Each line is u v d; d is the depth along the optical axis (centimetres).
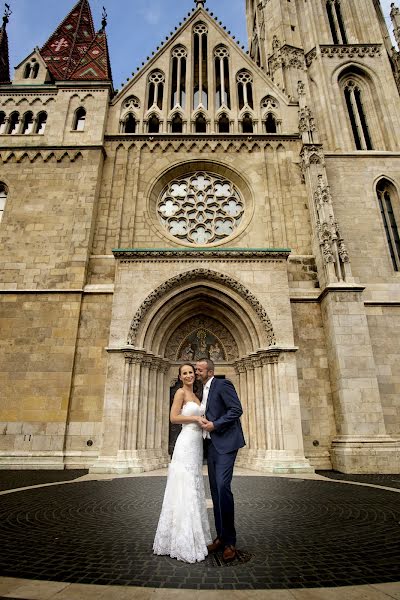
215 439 555
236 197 2392
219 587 416
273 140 2452
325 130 2572
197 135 2450
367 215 2264
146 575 454
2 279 2042
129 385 1688
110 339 1745
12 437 1752
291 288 2062
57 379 1841
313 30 2886
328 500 959
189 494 529
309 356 1912
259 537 624
